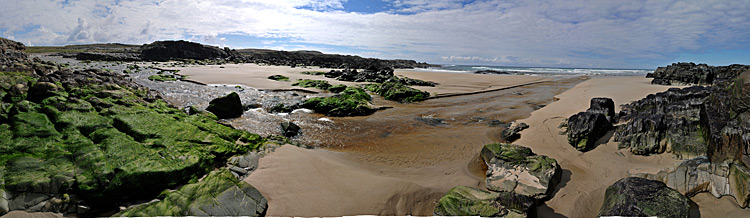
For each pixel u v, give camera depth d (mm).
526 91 24844
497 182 7344
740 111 6742
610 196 6207
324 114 15344
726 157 6582
